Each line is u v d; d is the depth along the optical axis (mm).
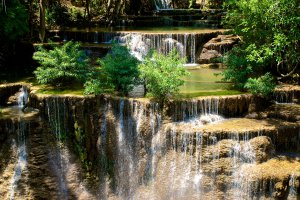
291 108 15695
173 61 15531
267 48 16062
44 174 15430
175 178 14281
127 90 15812
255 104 15539
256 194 13094
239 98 15344
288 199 12859
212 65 20500
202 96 15344
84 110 15391
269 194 12945
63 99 15445
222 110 15242
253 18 17000
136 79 15961
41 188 15383
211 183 13797
